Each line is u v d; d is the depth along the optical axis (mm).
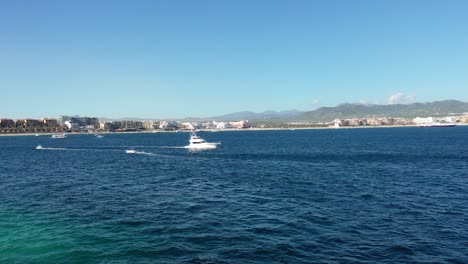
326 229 29328
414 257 23547
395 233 28297
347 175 61469
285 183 53094
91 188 50250
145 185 52594
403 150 114062
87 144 190625
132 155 112562
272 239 26938
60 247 25594
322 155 102625
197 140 141125
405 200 40344
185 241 26656
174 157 103375
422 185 50594
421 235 27844
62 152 129625
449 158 88500
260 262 22703
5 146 175125
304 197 42219
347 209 36094
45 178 61219
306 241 26469
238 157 100688
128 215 34281
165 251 24656
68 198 42844
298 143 167750
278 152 116000
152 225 30844
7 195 45125
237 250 24734
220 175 63250
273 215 33875
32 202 40625
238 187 49875
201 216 33750
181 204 38969
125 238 27453
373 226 30156
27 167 79750
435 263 22625
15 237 27844
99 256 23875
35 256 23969
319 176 60531
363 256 23672
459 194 43844
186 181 56312
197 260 23031
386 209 36094
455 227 29984
